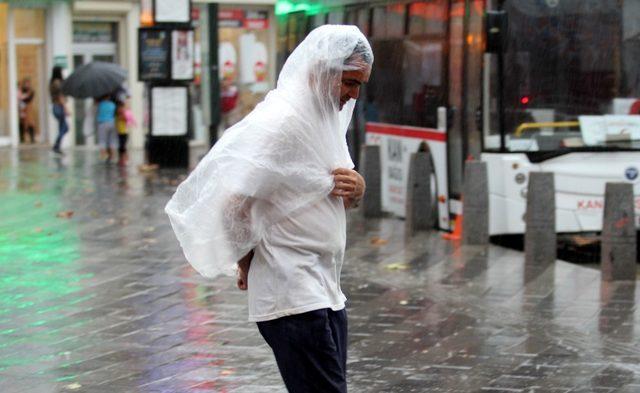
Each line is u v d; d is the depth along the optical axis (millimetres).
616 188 25828
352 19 41438
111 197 43656
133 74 75312
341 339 12047
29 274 27016
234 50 77438
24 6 71438
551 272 27156
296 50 11688
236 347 19562
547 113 31766
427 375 17734
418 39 36344
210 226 11508
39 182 49781
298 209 11617
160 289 25016
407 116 37188
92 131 66938
